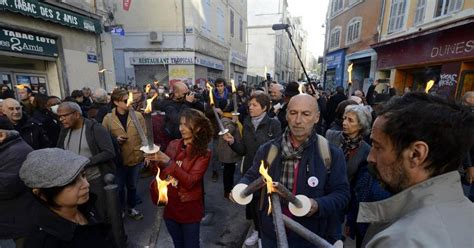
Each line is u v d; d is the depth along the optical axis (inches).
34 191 48.2
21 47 246.2
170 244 117.0
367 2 529.7
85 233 51.9
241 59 906.1
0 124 80.2
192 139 82.3
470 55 286.5
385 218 31.7
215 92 228.1
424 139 27.1
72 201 49.4
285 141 66.6
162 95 251.4
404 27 406.9
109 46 372.5
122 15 535.2
